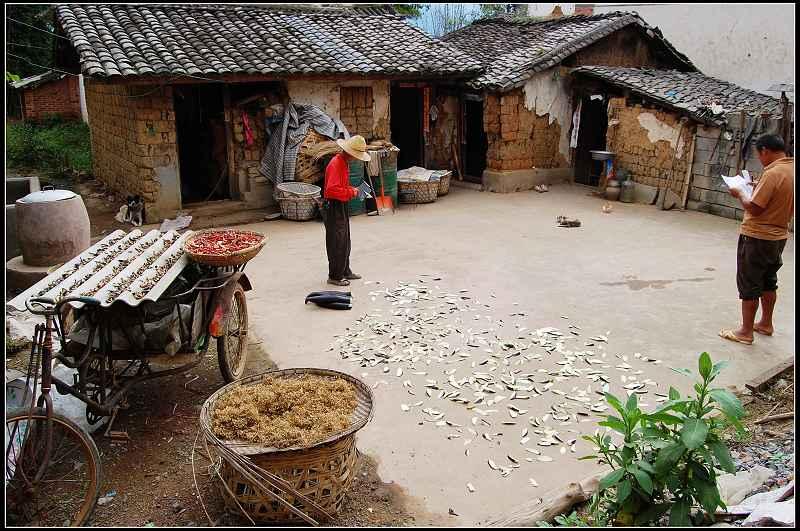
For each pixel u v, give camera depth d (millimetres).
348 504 3957
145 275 4586
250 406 3902
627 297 7516
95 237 10203
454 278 8180
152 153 10891
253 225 11141
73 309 4527
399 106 15156
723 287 7848
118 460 4383
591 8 20906
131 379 4684
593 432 4777
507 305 7254
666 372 5691
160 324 4648
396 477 4246
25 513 3754
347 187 7664
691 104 11844
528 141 14055
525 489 4133
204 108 13383
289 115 11703
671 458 3424
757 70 17250
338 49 12695
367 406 4004
